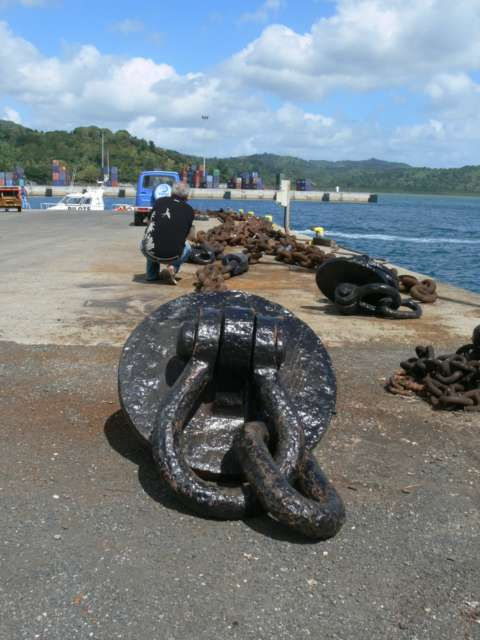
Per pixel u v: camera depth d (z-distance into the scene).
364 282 8.23
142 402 3.65
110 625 2.39
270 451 3.43
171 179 27.00
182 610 2.49
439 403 4.77
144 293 9.28
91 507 3.19
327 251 18.41
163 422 3.25
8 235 20.48
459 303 9.41
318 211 100.31
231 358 3.45
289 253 13.10
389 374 5.62
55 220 31.44
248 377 3.61
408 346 6.69
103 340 6.39
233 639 2.35
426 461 3.91
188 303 4.09
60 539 2.90
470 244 36.97
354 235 43.69
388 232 48.28
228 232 17.25
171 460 3.13
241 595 2.59
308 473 3.20
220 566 2.76
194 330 3.49
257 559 2.82
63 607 2.47
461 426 4.48
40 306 8.09
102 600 2.52
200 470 3.38
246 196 160.62
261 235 16.42
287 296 9.53
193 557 2.82
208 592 2.60
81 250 15.61
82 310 7.89
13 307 7.96
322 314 8.22
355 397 4.99
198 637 2.35
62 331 6.72
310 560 2.84
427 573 2.78
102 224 27.91
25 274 11.10
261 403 3.48
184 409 3.33
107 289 9.59
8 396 4.71
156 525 3.05
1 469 3.56
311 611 2.51
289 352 3.94
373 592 2.64
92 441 3.98
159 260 9.99
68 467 3.61
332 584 2.68
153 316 3.98
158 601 2.53
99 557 2.79
